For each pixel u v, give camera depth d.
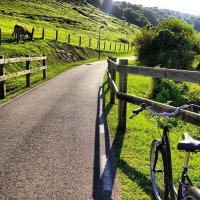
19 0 90.31
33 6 89.44
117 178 5.26
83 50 45.62
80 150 6.57
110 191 4.80
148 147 6.88
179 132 10.90
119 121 8.12
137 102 6.62
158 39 37.91
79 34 68.25
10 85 17.09
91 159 6.08
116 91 8.18
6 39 30.86
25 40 32.59
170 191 3.78
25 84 17.12
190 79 4.36
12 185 4.95
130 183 5.08
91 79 20.44
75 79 20.09
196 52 39.69
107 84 17.78
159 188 4.42
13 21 55.47
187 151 2.90
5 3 81.44
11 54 24.61
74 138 7.39
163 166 3.99
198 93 17.59
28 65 16.11
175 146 7.45
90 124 8.73
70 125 8.56
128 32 123.38
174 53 36.78
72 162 5.91
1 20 52.00
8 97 12.87
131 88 18.89
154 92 18.12
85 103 11.88
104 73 25.08
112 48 65.88
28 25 55.03
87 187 4.93
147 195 4.68
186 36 38.44
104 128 8.33
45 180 5.14
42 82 18.06
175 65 36.97
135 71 6.75
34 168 5.61
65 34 57.88
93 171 5.53
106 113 10.17
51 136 7.50
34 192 4.73
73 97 13.17
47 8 93.81
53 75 22.16
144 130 8.31
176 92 17.45
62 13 98.00
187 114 4.35
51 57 32.06
